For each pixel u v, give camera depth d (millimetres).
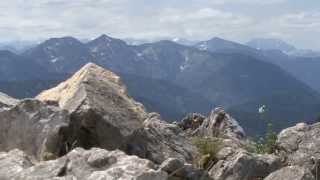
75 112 18328
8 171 13758
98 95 19594
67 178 12883
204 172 15375
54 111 18016
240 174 18812
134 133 19125
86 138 18375
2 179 13445
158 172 12555
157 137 20297
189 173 15094
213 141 22219
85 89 19500
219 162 19875
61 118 17750
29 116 18031
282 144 23344
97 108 18578
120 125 18797
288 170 16641
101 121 18422
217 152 20922
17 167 13867
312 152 22266
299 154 22328
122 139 18547
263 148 24344
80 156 13898
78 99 19172
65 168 13562
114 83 22531
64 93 22000
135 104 22281
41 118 17906
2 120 18391
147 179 12367
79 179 12969
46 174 13312
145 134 19625
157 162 19047
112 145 18406
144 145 19266
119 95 20672
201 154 20844
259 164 19297
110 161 13570
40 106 18281
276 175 16750
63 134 17562
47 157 16625
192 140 22328
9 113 18344
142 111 21375
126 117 19422
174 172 14438
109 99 19828
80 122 18250
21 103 18469
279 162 19969
